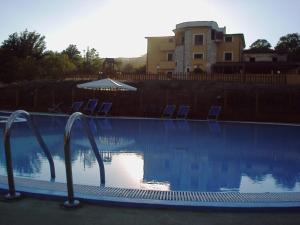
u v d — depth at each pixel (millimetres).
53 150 11242
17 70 41469
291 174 8750
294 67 40000
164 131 17438
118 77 32219
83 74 33656
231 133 17062
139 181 7613
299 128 19188
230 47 44969
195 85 28500
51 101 29750
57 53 62750
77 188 5133
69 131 4574
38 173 7871
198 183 7660
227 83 28641
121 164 9344
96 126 18922
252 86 27234
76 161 9492
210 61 43531
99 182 7242
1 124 17812
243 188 7320
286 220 4129
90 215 4164
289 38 63094
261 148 12922
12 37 60344
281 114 24812
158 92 28062
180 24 44719
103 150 11664
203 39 43438
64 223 3881
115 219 4055
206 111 25609
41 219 3984
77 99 29250
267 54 44531
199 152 11883
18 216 4062
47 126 18297
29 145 12125
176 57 45656
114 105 27828
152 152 11609
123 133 16453
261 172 8961
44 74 39188
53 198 4727
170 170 8891
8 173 4688
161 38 48781
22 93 30969
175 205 4449
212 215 4270
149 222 3988
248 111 25406
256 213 4371
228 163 10102
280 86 26922
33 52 59906
